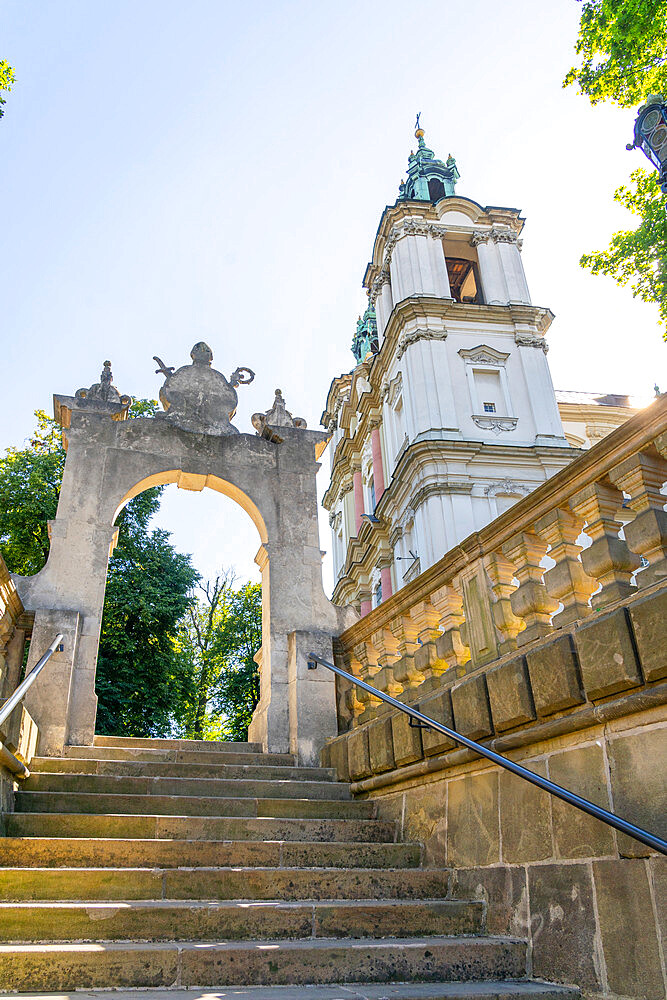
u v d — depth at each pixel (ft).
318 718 29.07
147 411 81.20
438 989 13.02
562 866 14.76
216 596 102.58
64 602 28.17
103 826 18.66
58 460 72.64
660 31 42.27
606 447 15.80
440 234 115.14
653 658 13.24
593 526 16.16
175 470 32.53
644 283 49.70
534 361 104.01
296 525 33.37
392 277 115.85
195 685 74.13
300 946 13.73
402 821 21.09
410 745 20.65
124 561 72.13
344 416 148.36
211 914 14.39
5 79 36.73
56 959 12.26
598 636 14.60
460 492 90.43
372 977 13.65
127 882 15.70
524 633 18.04
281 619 31.27
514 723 16.72
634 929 12.80
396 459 110.93
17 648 27.17
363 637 28.40
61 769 22.97
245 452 34.04
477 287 119.65
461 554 21.13
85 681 27.22
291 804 21.74
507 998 12.62
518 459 94.43
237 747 29.17
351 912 15.34
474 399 100.01
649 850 12.84
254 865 17.97
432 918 15.99
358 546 125.90
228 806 21.16
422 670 22.80
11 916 13.50
